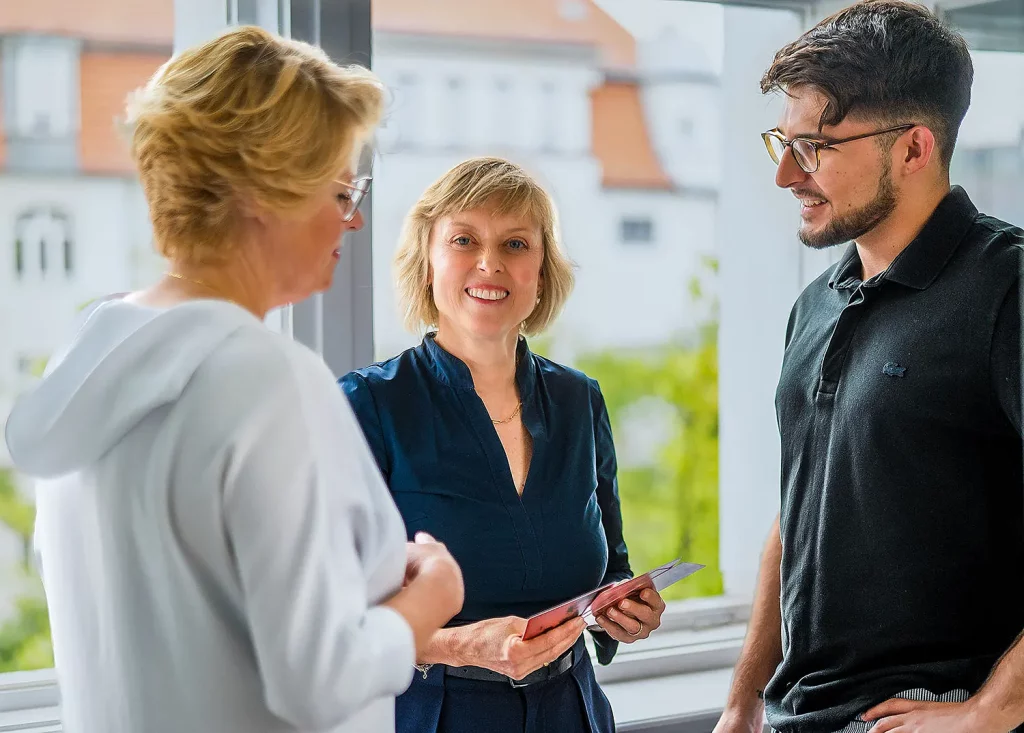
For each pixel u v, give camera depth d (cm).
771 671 167
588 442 166
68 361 90
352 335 184
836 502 146
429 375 160
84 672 91
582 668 159
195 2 180
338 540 87
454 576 105
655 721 201
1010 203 167
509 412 163
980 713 126
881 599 141
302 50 94
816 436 151
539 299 172
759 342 244
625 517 240
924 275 140
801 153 144
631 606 156
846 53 140
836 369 149
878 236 146
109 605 88
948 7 176
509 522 154
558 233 170
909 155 141
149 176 90
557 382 169
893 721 133
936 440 137
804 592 151
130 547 86
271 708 85
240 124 87
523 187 159
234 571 84
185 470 83
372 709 100
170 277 93
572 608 131
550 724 150
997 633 138
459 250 157
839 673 146
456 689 148
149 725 87
